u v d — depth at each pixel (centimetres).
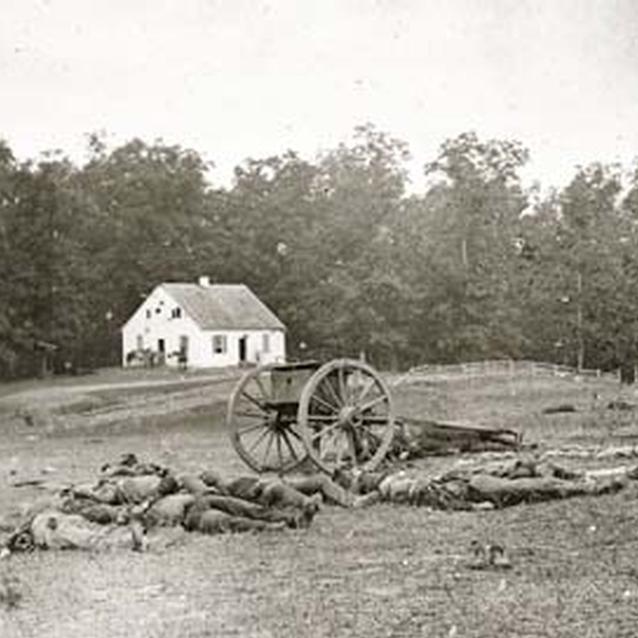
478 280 11500
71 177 13150
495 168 13150
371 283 11212
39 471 3306
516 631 1245
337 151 14725
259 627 1311
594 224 12094
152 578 1620
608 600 1373
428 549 1780
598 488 2284
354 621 1319
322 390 2762
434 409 5428
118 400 6488
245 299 10588
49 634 1312
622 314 10588
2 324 9788
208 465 3209
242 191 13588
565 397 5881
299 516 2022
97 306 11875
